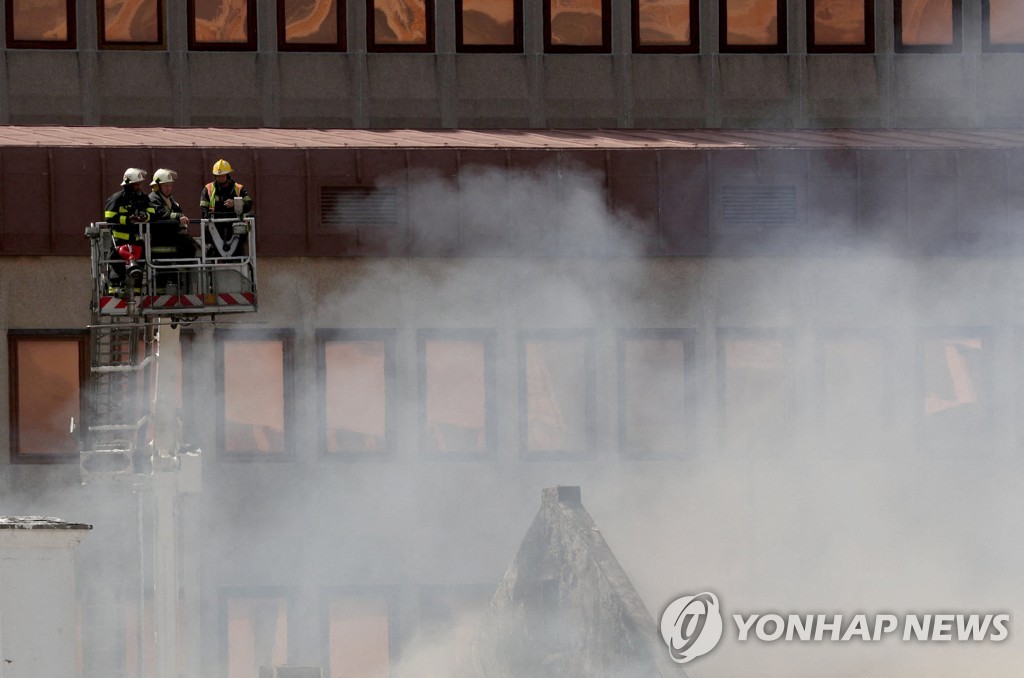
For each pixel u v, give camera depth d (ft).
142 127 439.22
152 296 320.50
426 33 449.48
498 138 432.25
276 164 411.34
